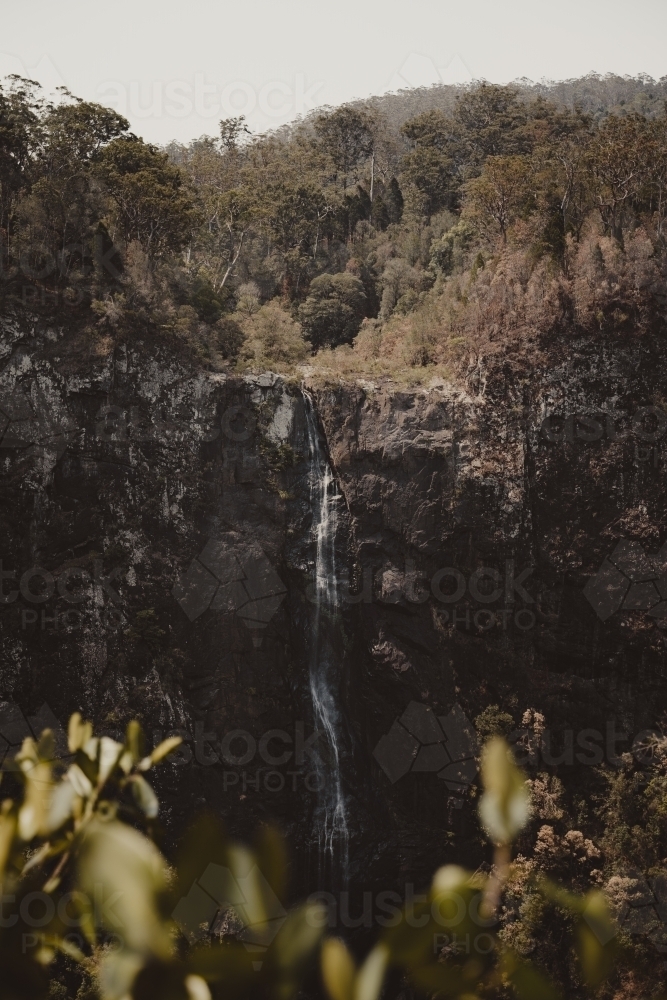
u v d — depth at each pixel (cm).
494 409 5600
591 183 6384
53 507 5059
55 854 172
